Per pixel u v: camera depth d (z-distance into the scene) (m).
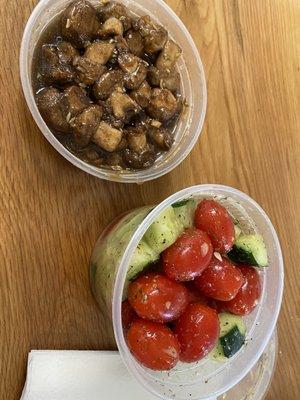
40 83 0.20
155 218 0.19
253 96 0.25
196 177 0.23
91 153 0.21
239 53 0.25
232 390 0.23
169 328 0.20
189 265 0.19
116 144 0.21
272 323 0.21
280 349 0.25
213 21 0.24
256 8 0.25
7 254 0.20
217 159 0.24
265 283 0.22
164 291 0.19
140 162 0.21
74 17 0.20
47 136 0.20
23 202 0.20
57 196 0.21
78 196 0.21
